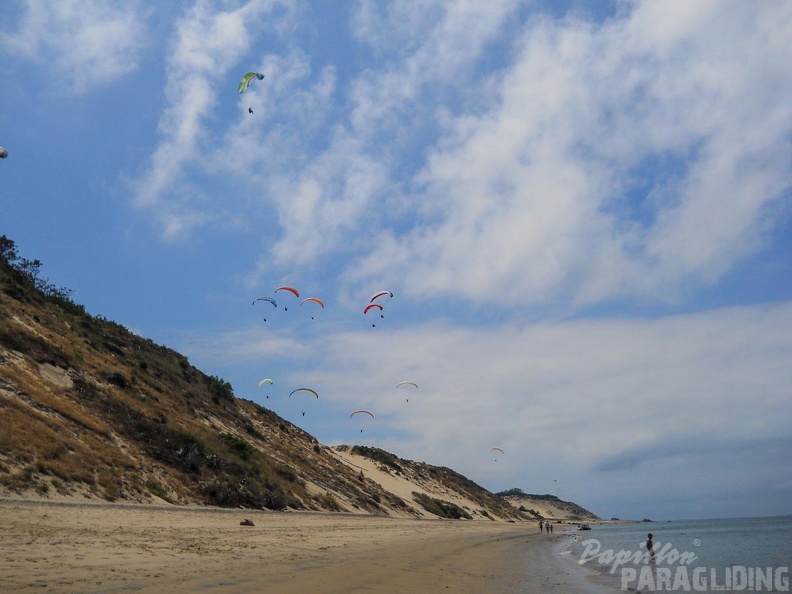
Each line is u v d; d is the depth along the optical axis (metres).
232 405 58.56
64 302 49.66
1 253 48.00
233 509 32.75
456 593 15.63
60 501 21.91
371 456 93.94
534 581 21.02
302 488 46.50
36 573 11.16
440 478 111.12
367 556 22.41
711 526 135.50
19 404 27.30
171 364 55.62
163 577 12.27
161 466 32.47
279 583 13.33
